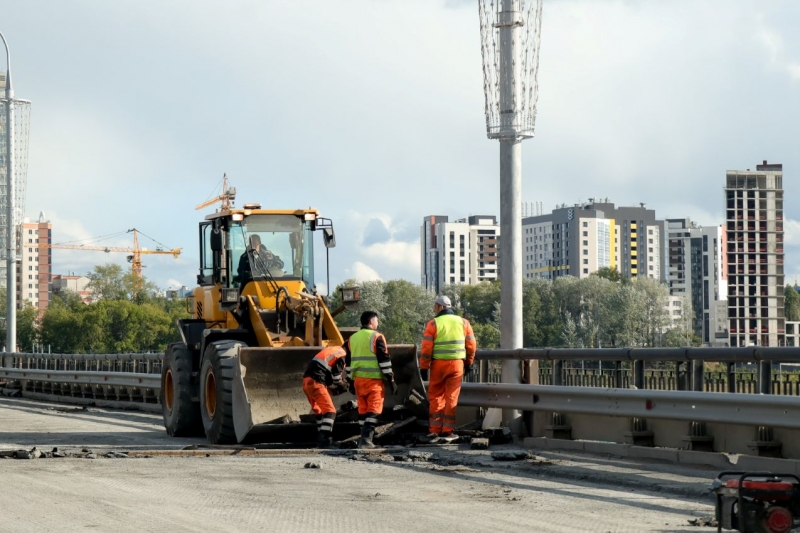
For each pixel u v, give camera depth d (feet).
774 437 39.22
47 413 78.64
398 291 465.47
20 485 34.96
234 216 57.36
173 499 32.04
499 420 53.11
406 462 43.06
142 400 86.12
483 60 53.16
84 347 501.15
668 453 42.19
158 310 524.93
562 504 31.65
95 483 35.65
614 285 515.50
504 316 53.57
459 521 28.45
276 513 29.58
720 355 40.78
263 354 51.13
